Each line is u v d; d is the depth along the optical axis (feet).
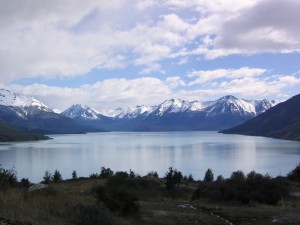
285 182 149.18
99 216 48.42
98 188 65.57
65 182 192.34
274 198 103.71
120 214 61.72
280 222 70.59
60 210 47.19
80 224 45.14
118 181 142.61
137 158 593.42
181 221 67.92
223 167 457.68
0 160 572.92
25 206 44.09
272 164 480.23
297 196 119.65
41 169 457.68
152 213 73.72
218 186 121.49
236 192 103.50
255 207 93.66
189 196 137.28
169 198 128.77
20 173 416.26
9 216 37.45
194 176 376.48
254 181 115.55
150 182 153.28
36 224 37.65
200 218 71.77
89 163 525.34
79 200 56.44
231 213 80.18
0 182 54.03
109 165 496.64
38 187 59.52
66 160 570.46
